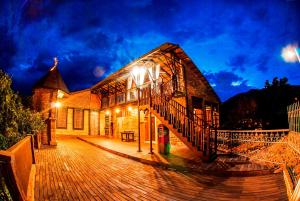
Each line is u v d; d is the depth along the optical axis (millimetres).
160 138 11922
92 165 9492
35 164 8641
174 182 7086
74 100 23094
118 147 14672
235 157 10516
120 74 17906
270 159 8555
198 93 16031
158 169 8984
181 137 10344
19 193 2768
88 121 23875
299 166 6270
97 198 5469
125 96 19875
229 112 20875
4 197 3348
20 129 8812
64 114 22234
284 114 15758
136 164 9945
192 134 10250
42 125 13023
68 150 13680
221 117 21875
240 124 17297
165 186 6641
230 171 7840
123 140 19562
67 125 22344
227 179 7418
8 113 6168
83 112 23609
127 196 5691
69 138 22125
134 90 18203
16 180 2775
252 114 17781
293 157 7305
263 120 16531
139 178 7539
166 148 11680
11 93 6133
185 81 13891
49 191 5781
